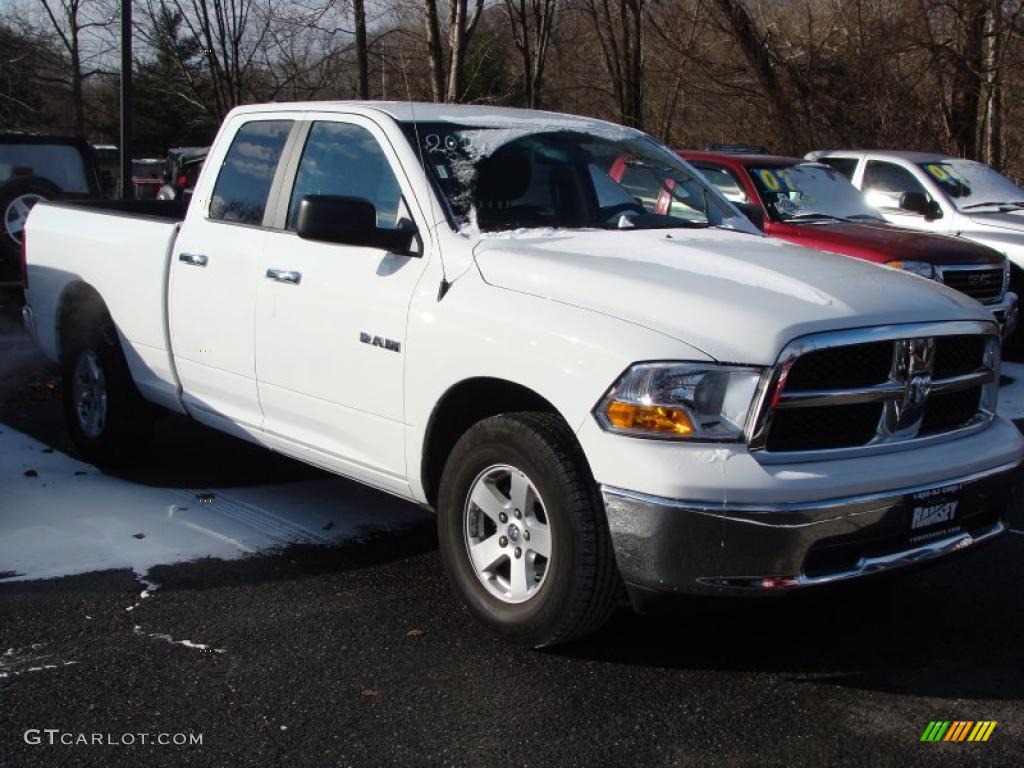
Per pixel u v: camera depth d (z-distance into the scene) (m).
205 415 5.71
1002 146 21.91
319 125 5.26
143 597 4.61
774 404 3.62
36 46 29.95
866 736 3.62
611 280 4.00
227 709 3.72
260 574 4.90
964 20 18.30
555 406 3.86
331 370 4.81
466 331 4.19
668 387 3.63
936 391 4.02
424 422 4.39
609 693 3.88
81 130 29.59
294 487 6.19
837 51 19.08
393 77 17.44
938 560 3.97
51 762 3.38
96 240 6.32
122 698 3.78
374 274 4.65
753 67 18.64
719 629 4.44
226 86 16.45
